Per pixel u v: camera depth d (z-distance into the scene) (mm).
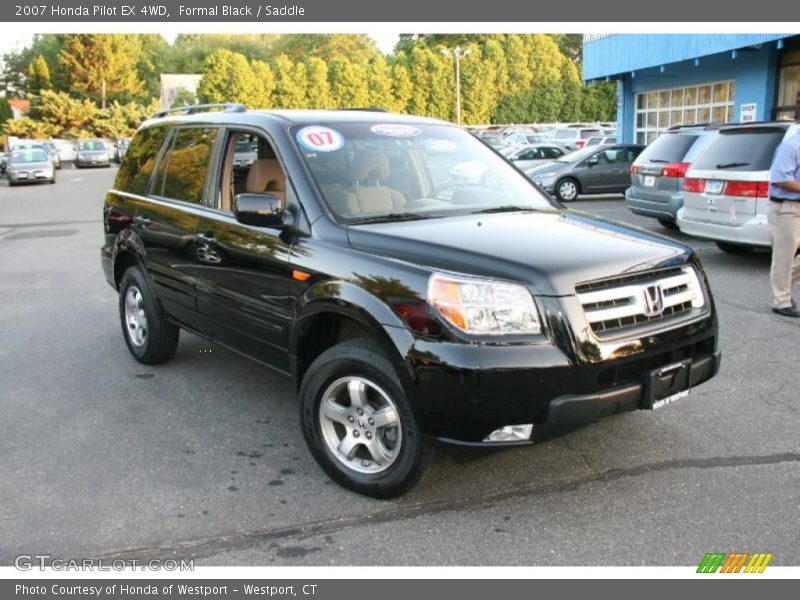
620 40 21875
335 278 3633
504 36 73062
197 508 3594
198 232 4688
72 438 4438
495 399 3131
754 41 16234
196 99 61469
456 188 4516
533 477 3826
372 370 3443
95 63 69062
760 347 5957
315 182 4039
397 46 87062
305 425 3842
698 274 3820
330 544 3283
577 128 38281
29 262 11234
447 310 3203
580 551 3191
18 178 30500
